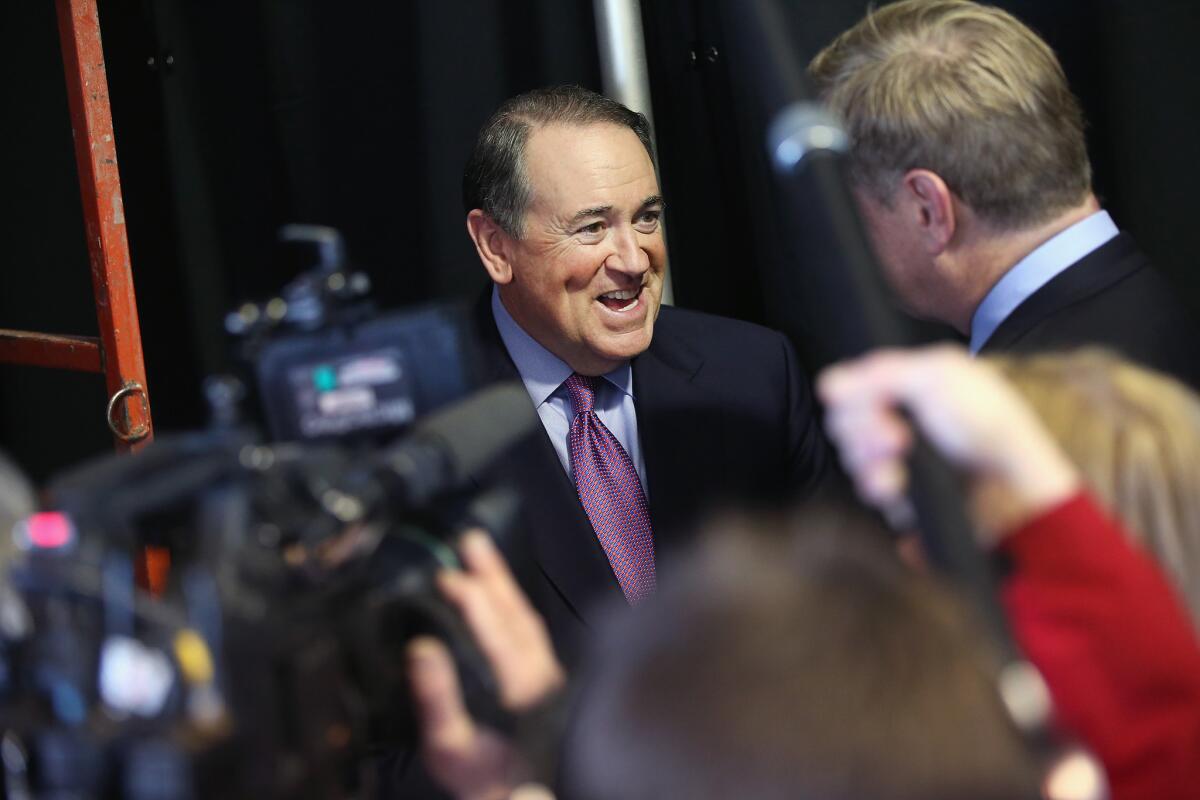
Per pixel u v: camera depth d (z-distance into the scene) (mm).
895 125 1346
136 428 2082
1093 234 1360
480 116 2225
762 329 1962
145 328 2268
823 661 542
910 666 541
